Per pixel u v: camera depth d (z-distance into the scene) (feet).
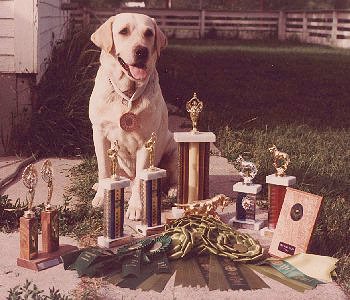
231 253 6.19
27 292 4.96
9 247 6.51
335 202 8.32
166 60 28.50
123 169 8.16
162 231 7.02
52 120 11.05
